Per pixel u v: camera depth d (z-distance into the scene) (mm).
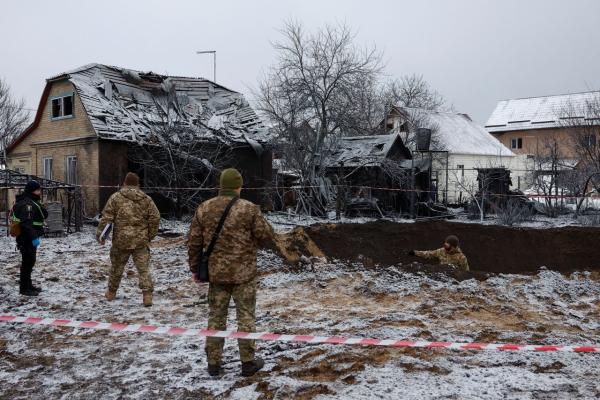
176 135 22391
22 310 7031
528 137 57062
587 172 27172
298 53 27797
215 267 4496
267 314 6777
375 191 24703
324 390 4141
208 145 23516
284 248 9852
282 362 4898
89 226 19234
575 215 25109
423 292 7676
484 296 7566
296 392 4121
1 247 13117
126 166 21828
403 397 3965
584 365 4730
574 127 29688
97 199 20969
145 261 7422
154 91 24938
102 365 5039
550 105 58188
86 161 21531
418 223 11641
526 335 5699
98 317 6727
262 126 26688
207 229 4539
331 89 28156
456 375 4422
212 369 4637
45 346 5609
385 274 8523
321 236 10578
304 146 23875
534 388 4117
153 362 5090
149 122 22812
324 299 7582
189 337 5867
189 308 7215
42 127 24109
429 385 4195
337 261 9453
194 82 27391
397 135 26688
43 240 14719
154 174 22422
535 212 26797
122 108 22922
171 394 4316
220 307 4621
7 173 16500
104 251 12586
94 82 23156
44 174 23969
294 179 27328
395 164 24406
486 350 5129
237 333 4391
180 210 21359
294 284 8438
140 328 4523
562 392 4059
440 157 35906
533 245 10883
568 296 7938
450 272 8562
